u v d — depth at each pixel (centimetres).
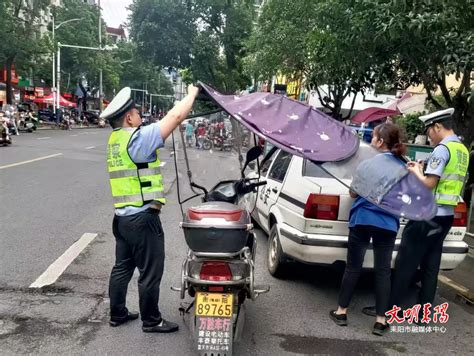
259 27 1617
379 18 537
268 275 526
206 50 2869
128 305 429
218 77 3189
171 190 1030
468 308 468
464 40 505
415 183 356
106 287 464
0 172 1117
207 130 415
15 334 365
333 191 436
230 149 419
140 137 347
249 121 350
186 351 349
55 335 366
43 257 540
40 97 4312
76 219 721
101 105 5244
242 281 324
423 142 1045
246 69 1711
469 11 511
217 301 317
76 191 944
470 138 686
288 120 366
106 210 789
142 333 376
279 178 530
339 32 657
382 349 371
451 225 405
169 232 687
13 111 2580
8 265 509
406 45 588
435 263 416
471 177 755
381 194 354
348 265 403
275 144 339
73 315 401
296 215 450
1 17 2778
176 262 552
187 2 2838
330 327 405
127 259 377
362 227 386
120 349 349
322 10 698
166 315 412
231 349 312
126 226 355
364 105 1839
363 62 670
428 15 492
